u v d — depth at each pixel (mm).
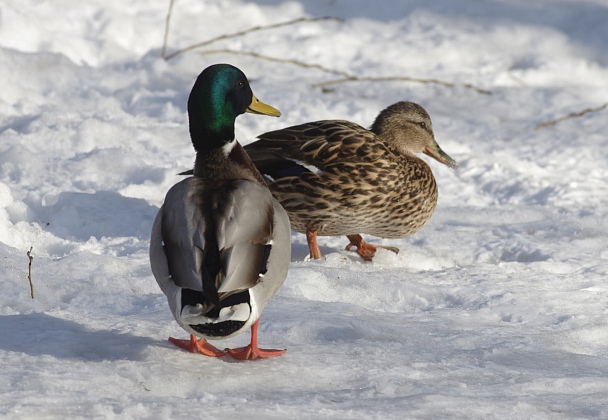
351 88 20500
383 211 11344
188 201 6430
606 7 25125
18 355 6602
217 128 7609
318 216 11203
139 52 22031
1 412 5395
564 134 18562
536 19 24547
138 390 6223
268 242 6570
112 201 12297
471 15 24766
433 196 11844
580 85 21953
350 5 25234
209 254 6074
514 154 17250
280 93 18875
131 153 14117
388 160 11258
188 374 6582
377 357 7250
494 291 9781
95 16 22484
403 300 9594
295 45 22781
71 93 17656
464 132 18500
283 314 8250
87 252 10016
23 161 13625
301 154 11180
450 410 6047
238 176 7648
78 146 14758
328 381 6695
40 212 11852
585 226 12914
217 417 5582
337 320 8156
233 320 5914
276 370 6828
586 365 7527
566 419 6070
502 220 13500
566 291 9867
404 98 20125
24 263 9570
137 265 9914
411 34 23875
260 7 24906
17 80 17688
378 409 5988
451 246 12062
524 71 22281
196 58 20922
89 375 6266
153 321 7934
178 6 24109
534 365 7406
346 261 11133
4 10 21125
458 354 7574
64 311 8133
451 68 22344
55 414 5418
